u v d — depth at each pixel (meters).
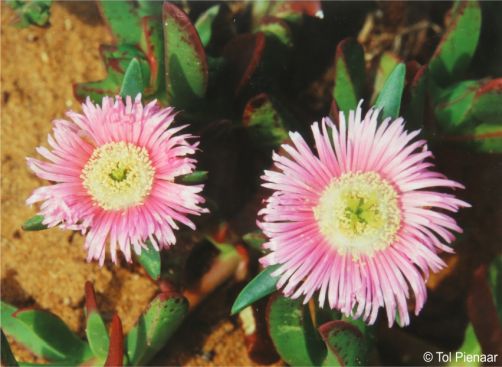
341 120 0.28
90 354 0.33
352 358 0.28
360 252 0.27
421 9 0.38
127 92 0.29
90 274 0.36
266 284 0.28
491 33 0.37
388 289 0.27
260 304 0.34
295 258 0.27
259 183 0.35
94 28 0.40
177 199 0.27
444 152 0.34
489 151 0.33
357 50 0.32
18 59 0.40
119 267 0.36
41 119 0.39
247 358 0.35
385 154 0.28
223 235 0.33
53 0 0.40
